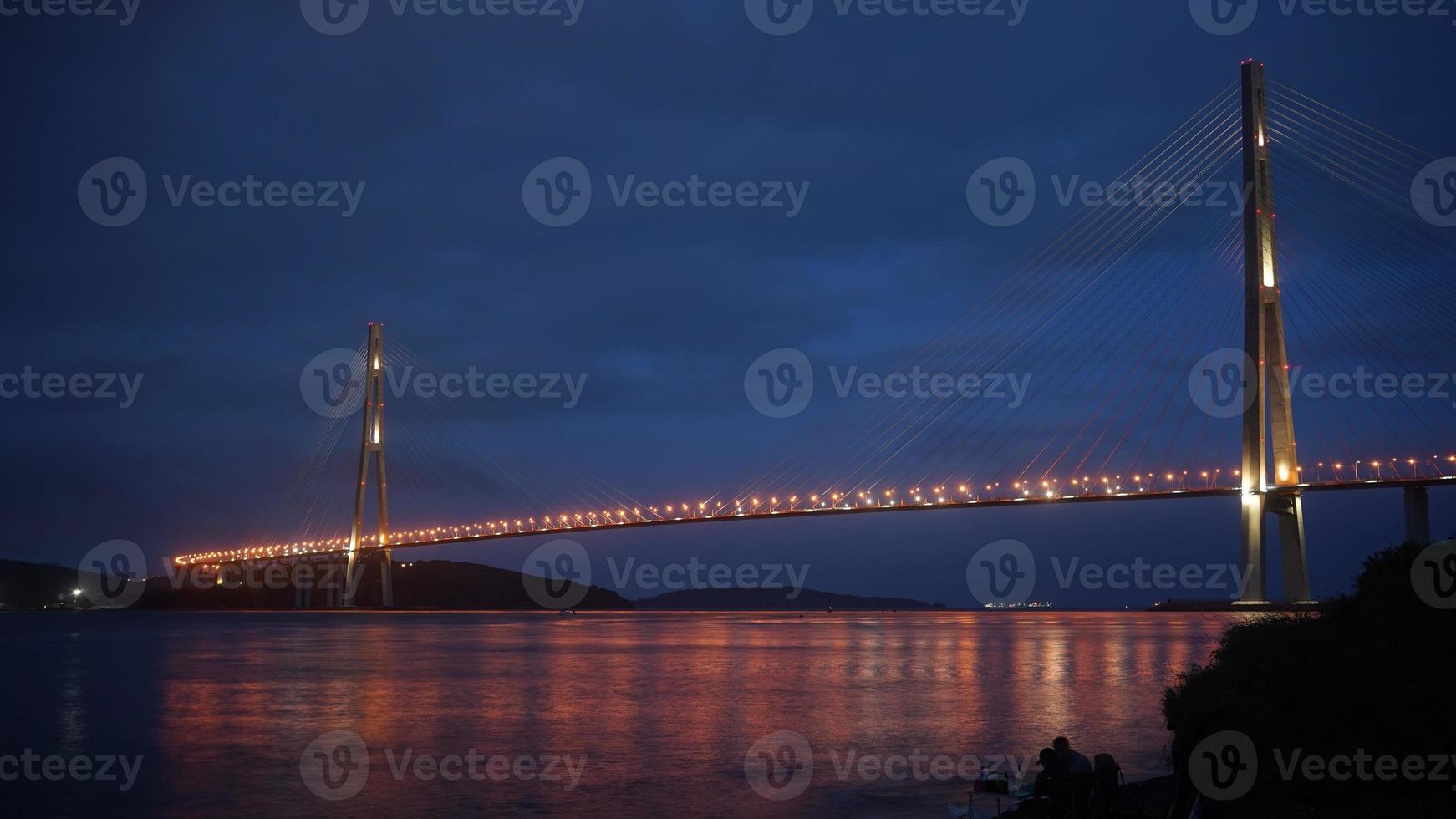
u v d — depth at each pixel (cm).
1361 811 1816
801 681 5372
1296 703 2067
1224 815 1844
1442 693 1983
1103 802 1770
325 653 8325
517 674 5978
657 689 4912
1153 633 13300
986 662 6944
